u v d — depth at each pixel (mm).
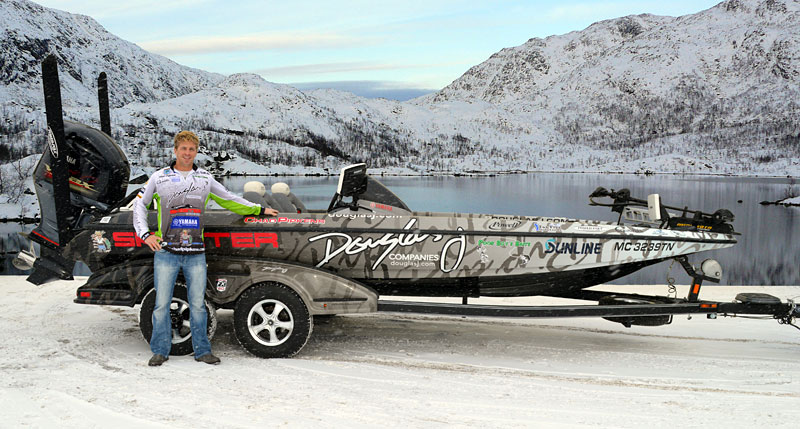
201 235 3830
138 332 4781
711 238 4289
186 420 2883
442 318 5629
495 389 3516
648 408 3229
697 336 5102
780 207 56438
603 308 4105
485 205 59281
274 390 3381
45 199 4598
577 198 69812
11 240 25750
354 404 3178
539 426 2920
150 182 3699
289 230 4211
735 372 3986
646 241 4219
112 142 4645
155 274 3756
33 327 4910
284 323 4039
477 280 4359
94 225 4301
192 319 3834
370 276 4281
